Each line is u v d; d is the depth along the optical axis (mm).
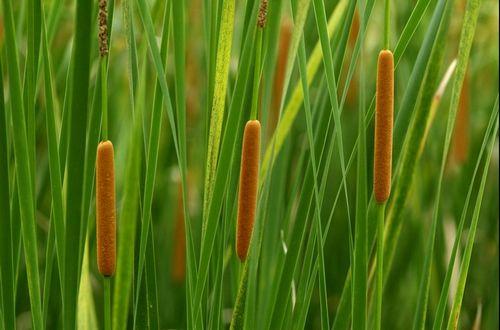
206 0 1692
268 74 1701
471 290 2688
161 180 2816
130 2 1550
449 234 2316
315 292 2695
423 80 1671
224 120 1754
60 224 1591
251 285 1627
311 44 2102
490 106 2918
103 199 1506
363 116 1553
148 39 1546
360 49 1560
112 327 1646
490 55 3041
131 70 1559
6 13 1525
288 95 1937
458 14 2703
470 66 3008
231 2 1555
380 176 1531
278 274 1720
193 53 2824
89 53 1528
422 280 1682
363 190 1568
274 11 1701
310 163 1672
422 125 1692
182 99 1599
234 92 1559
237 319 1636
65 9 2646
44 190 2408
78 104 1548
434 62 1675
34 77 1580
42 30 1561
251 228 1540
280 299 1674
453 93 1607
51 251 1651
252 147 1512
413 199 2375
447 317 2164
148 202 1593
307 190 1669
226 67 1566
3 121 1575
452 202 2709
